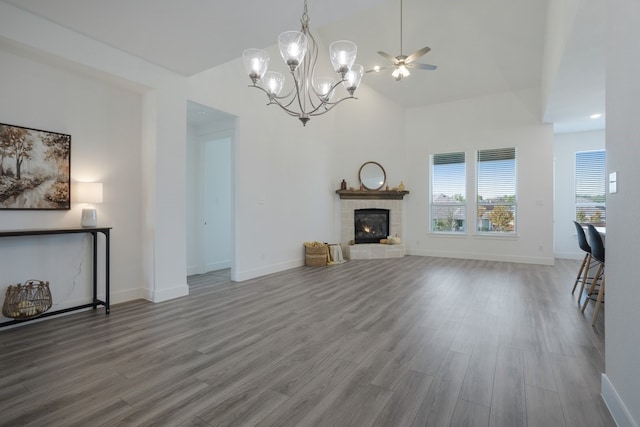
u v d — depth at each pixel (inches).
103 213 140.8
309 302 147.7
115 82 138.6
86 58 121.7
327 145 274.1
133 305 142.9
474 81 257.3
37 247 121.8
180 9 103.7
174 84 154.6
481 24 213.6
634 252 57.0
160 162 149.5
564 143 276.1
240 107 191.5
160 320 123.6
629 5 59.1
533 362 89.4
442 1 206.4
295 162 237.9
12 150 114.0
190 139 211.6
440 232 287.7
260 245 206.5
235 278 191.3
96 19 109.7
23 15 104.7
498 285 180.1
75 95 131.2
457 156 282.0
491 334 109.4
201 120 200.1
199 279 196.7
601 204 264.5
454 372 84.0
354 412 67.2
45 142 122.3
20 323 117.5
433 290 169.2
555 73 163.5
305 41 96.8
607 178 70.1
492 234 267.4
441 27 222.1
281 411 67.5
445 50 237.5
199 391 75.0
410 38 233.9
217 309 137.6
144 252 153.1
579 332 111.0
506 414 66.6
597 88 176.4
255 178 202.7
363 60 259.3
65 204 128.2
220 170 235.6
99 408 68.4
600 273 137.2
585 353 94.8
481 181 273.1
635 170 56.7
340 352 96.0
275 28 115.6
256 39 123.2
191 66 147.6
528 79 245.0
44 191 122.2
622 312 62.1
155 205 148.3
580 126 255.1
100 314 130.4
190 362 89.5
